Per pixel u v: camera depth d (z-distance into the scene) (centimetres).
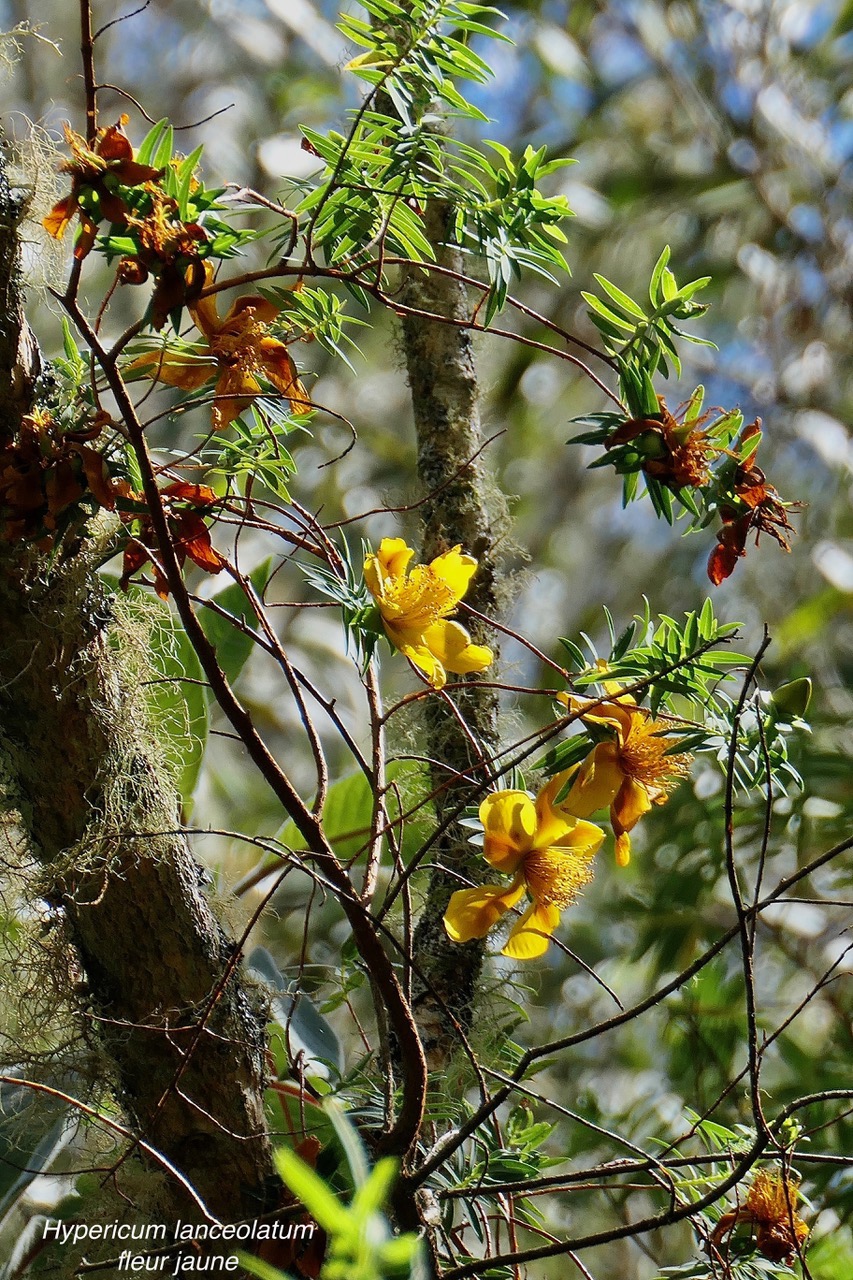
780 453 355
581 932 295
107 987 149
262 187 345
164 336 147
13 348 146
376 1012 149
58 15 350
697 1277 149
